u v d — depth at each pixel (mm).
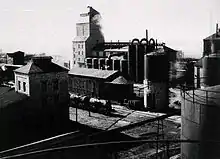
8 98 31641
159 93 41750
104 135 29766
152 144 26734
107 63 66562
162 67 41438
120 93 47938
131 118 37812
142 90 55062
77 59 89312
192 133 14648
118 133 30547
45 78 33188
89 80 52281
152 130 31562
